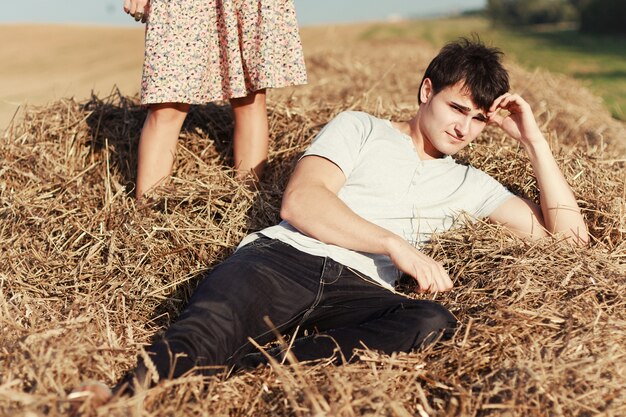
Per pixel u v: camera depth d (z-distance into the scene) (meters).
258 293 2.36
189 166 3.61
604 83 12.59
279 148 3.82
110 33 25.08
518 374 2.04
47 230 3.16
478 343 2.26
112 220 3.15
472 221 2.95
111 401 1.83
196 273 2.95
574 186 3.36
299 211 2.56
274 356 2.30
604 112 7.18
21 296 2.76
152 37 3.24
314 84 6.72
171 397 1.99
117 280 2.89
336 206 2.54
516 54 19.77
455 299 2.61
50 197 3.41
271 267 2.44
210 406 2.04
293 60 3.45
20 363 2.01
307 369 2.22
